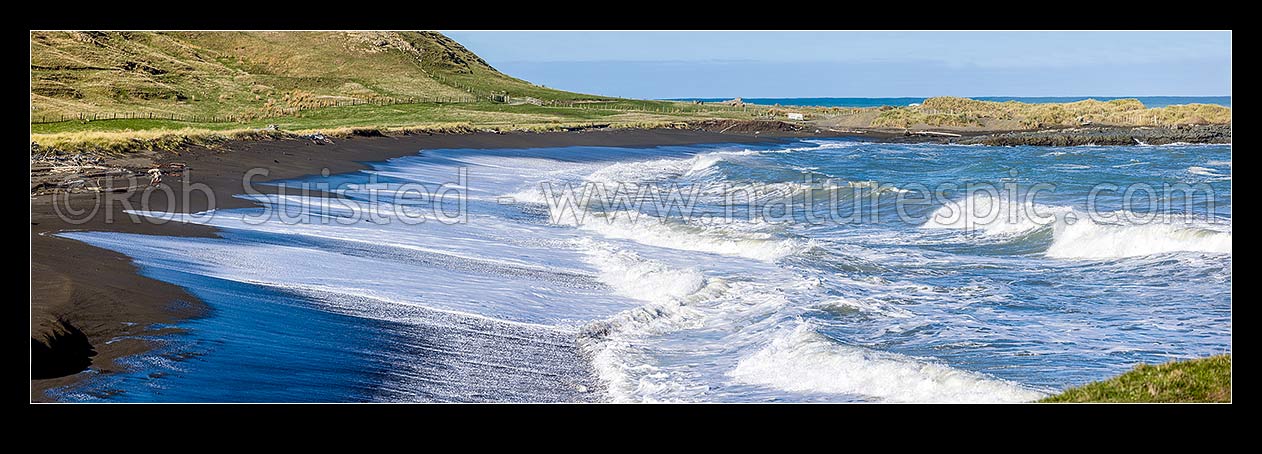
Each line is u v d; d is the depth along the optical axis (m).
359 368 10.10
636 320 13.16
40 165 25.03
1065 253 19.45
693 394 9.97
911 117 89.19
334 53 120.00
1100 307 14.16
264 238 17.69
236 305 11.88
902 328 12.72
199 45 111.25
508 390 9.90
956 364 10.90
